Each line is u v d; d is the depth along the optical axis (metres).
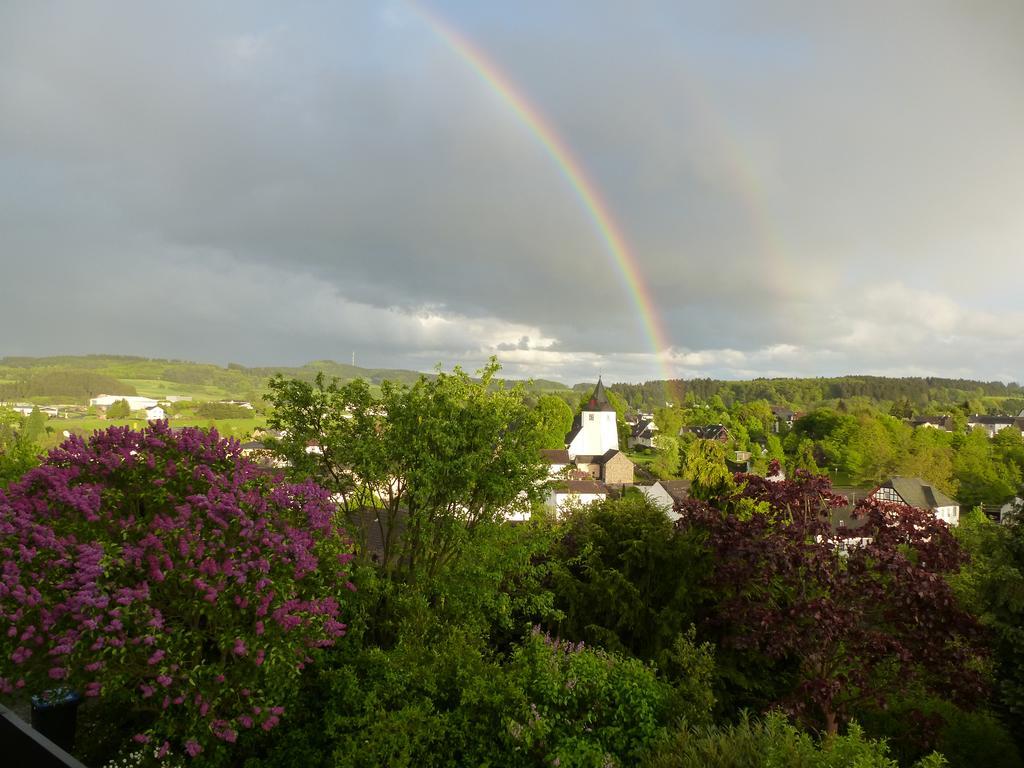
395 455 10.97
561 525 14.86
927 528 11.10
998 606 11.95
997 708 11.98
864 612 10.98
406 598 9.72
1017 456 79.38
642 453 126.81
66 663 5.82
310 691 8.05
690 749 6.53
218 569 6.39
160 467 7.78
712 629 12.50
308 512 7.70
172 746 7.08
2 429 82.00
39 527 6.13
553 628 13.05
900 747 11.30
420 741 7.12
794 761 5.91
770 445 94.19
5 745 2.21
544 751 7.08
